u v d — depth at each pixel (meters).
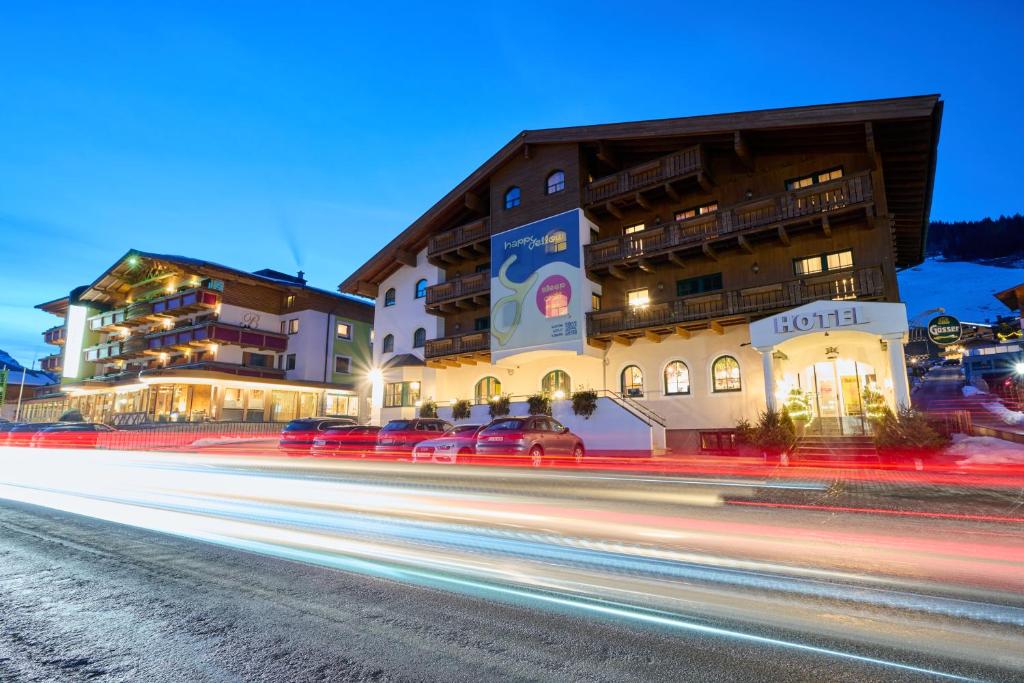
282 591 4.79
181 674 3.23
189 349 43.75
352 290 34.78
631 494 10.19
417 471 14.66
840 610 4.21
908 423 14.91
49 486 11.95
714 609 4.27
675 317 21.80
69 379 51.72
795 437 16.97
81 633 3.87
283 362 45.31
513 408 25.00
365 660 3.41
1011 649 3.49
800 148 21.25
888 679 3.10
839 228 20.09
